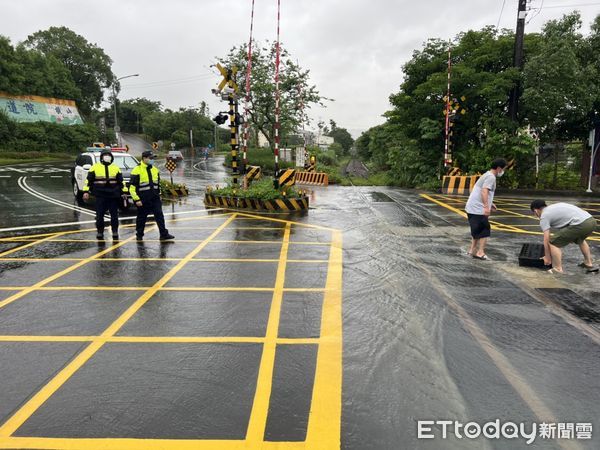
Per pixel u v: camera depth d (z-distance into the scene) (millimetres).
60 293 5621
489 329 4371
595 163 17141
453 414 3014
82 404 3166
